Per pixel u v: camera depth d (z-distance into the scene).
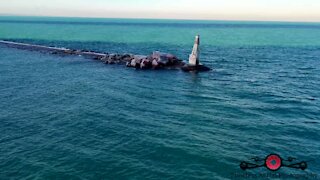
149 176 21.17
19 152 24.52
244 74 59.69
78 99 40.66
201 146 26.05
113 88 47.16
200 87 48.44
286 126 31.17
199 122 32.16
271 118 33.75
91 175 21.25
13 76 55.56
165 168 22.30
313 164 23.17
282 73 61.22
